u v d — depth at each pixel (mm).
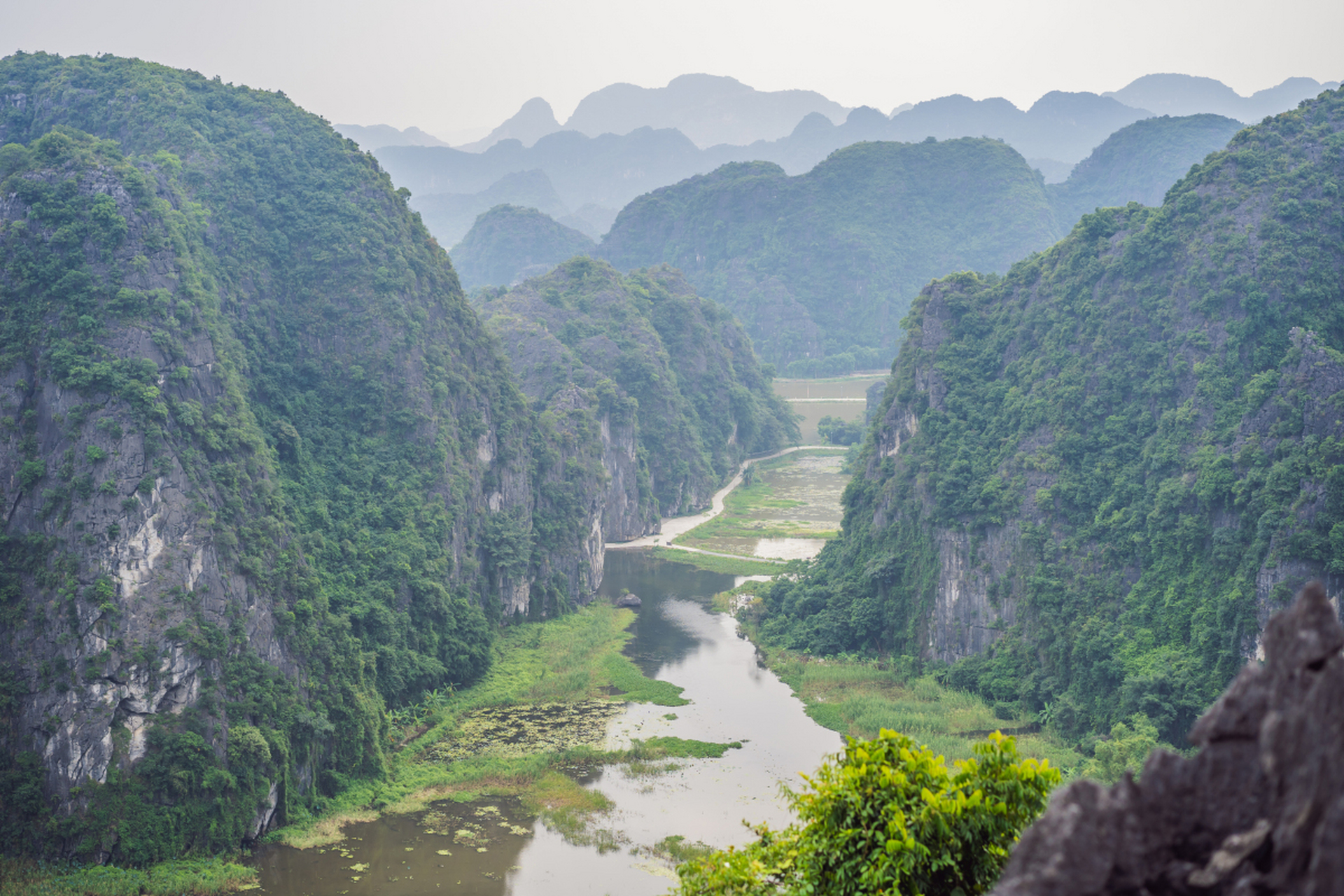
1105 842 11953
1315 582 12500
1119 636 83750
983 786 20891
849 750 23344
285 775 70750
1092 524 92562
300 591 79812
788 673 102625
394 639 90438
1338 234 91188
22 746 64625
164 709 66875
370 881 62344
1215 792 12242
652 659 108375
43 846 62656
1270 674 12398
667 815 70625
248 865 64812
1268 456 80875
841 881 21391
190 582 70188
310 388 103375
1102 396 97125
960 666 97375
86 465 69625
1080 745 81125
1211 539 82625
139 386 72250
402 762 81000
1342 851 10109
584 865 63750
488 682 100062
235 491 76875
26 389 72812
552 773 78312
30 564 68125
